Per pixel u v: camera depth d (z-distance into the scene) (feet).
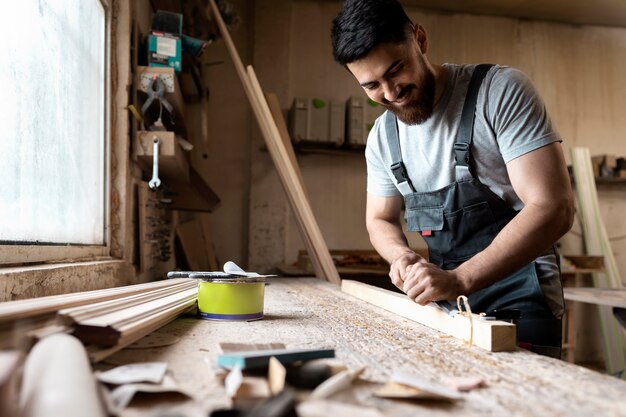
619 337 15.49
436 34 16.84
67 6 5.35
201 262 12.66
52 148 4.88
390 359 2.58
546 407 1.83
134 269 7.32
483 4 16.49
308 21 16.16
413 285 3.66
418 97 4.52
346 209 15.99
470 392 2.02
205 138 12.72
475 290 3.69
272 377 1.99
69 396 1.39
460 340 3.14
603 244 16.15
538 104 4.31
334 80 16.16
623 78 17.90
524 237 3.83
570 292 9.31
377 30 3.98
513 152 4.27
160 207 9.55
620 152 17.72
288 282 8.16
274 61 15.64
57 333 2.26
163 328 3.45
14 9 3.86
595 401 1.91
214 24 12.23
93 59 6.48
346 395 1.84
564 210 3.96
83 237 5.98
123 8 7.25
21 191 4.11
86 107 6.14
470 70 4.81
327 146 15.05
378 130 5.55
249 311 3.84
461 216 5.02
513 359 2.63
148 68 7.36
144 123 8.38
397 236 5.36
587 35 17.81
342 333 3.33
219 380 2.09
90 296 3.26
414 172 5.29
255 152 15.39
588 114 17.62
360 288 5.57
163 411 1.66
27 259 4.17
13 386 1.46
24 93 4.14
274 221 15.34
